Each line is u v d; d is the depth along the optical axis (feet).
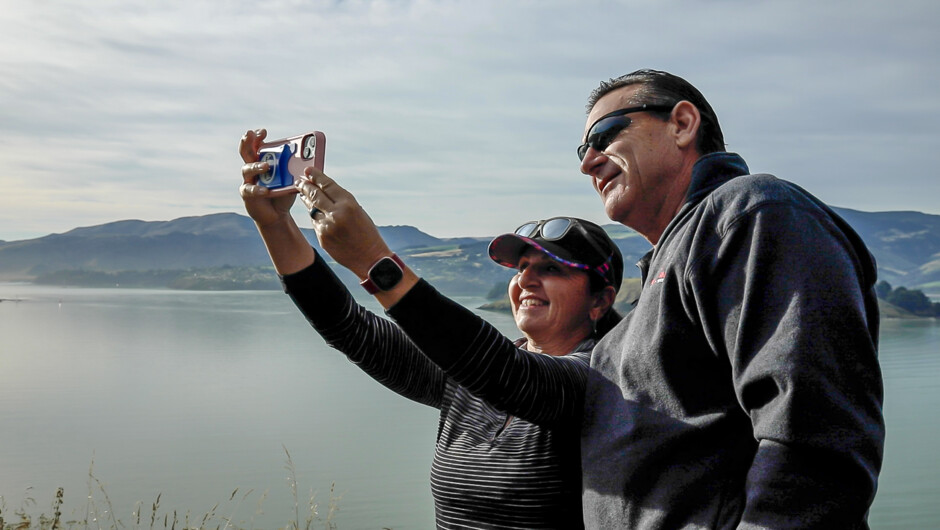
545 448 7.23
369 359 8.13
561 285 8.11
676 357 5.33
